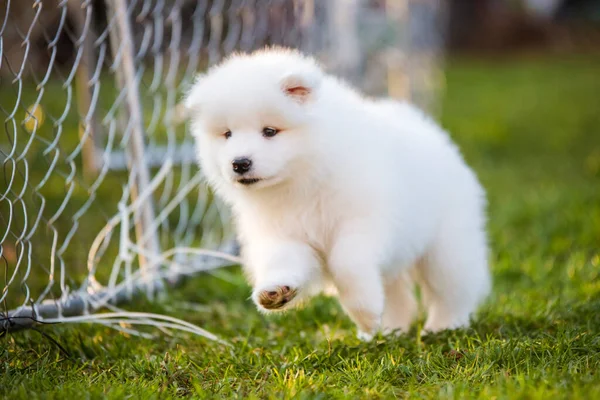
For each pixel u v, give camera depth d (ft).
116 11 16.07
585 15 90.02
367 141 12.71
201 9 20.17
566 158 34.06
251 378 11.41
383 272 13.44
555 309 14.43
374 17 28.60
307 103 12.01
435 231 14.43
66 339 13.30
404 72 30.01
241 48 20.77
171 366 11.57
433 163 14.30
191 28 24.21
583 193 25.90
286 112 11.85
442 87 53.72
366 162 12.46
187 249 16.33
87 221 21.86
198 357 12.51
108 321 13.79
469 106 49.55
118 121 26.71
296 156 12.08
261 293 11.93
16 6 31.81
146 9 17.04
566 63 75.77
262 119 11.96
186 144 20.85
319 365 11.83
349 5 25.66
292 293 12.02
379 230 12.42
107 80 30.50
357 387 10.61
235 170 11.84
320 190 12.44
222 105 12.03
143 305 15.78
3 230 20.04
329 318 15.57
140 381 11.05
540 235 21.50
